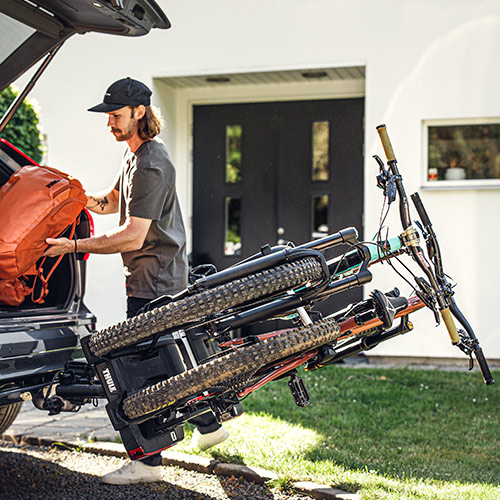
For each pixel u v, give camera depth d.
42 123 8.07
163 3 7.83
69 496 3.51
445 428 4.62
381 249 3.22
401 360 7.14
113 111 3.67
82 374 3.34
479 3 7.03
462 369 6.77
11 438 4.52
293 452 4.01
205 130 8.28
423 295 3.21
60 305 3.74
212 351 3.41
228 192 8.20
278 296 3.00
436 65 7.14
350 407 5.14
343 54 7.36
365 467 3.77
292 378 3.15
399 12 7.21
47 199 3.46
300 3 7.47
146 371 3.12
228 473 3.79
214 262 8.23
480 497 3.31
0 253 3.37
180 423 3.06
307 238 7.99
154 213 3.62
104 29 3.40
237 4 7.64
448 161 7.23
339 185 7.91
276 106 8.09
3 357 3.20
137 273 3.77
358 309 3.22
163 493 3.57
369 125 7.29
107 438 4.41
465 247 7.07
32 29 3.21
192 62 7.76
